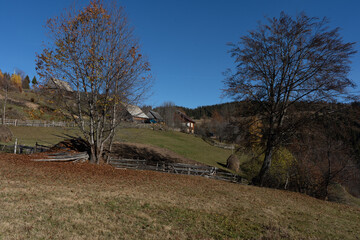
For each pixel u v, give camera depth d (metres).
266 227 8.66
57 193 9.29
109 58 17.53
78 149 19.61
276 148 20.45
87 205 8.42
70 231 6.21
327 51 17.69
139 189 12.34
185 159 32.44
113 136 23.02
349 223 11.22
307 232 8.79
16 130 35.41
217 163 36.22
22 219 6.38
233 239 7.22
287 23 19.30
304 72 18.81
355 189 27.22
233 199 12.72
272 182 21.33
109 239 6.12
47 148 20.33
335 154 19.91
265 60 19.89
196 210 9.70
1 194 8.09
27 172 12.34
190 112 162.38
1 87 60.12
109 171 16.70
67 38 16.42
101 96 17.61
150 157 29.22
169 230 7.30
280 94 19.58
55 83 17.06
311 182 20.70
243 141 21.73
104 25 17.30
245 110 20.92
